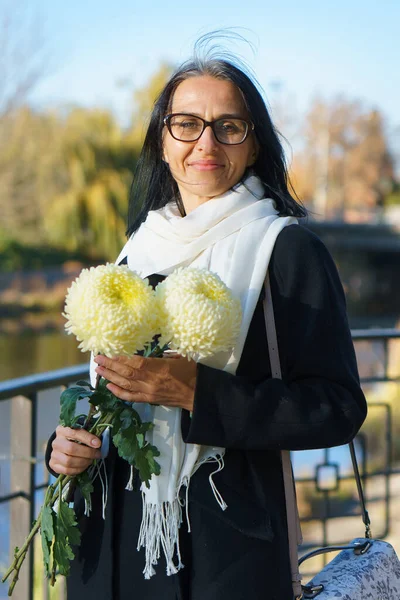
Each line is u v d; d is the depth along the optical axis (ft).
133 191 5.53
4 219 77.77
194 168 4.78
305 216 5.11
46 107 78.54
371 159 139.23
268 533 4.22
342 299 4.56
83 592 4.60
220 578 4.22
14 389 6.82
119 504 4.54
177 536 4.26
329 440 4.22
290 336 4.40
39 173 77.05
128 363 3.98
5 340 66.49
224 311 3.82
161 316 3.87
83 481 4.49
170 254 4.76
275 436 4.16
